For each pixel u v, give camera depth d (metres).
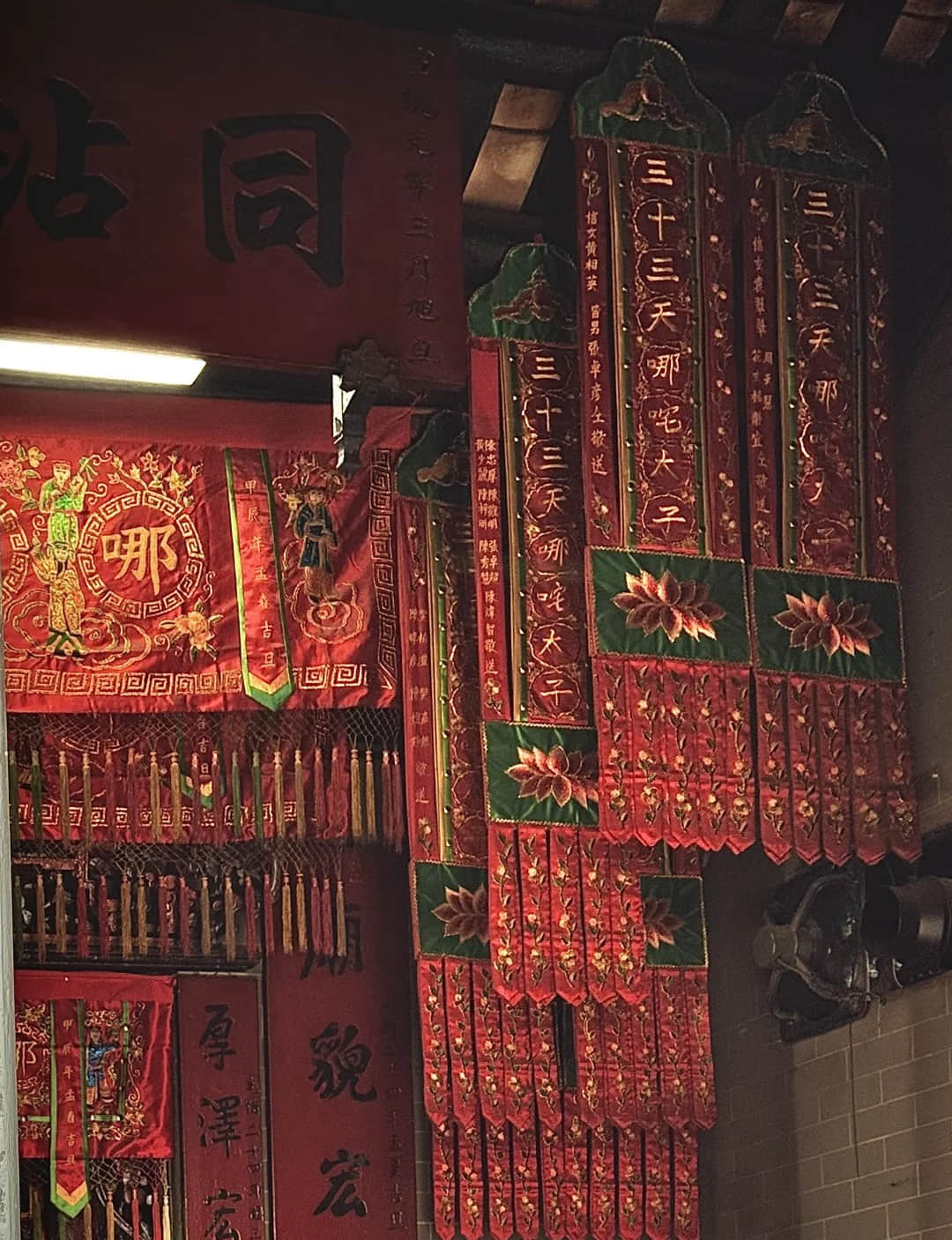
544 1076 6.48
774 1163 6.83
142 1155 6.54
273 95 5.44
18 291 5.09
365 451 6.50
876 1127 6.37
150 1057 6.63
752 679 5.89
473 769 6.45
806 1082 6.75
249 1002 6.73
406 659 6.46
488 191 6.43
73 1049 6.57
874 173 6.12
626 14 6.06
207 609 6.43
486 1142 6.57
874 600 6.02
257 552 6.48
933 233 6.29
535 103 6.15
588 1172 6.61
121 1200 6.54
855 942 6.38
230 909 6.75
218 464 6.52
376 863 6.88
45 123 5.21
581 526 6.12
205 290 5.26
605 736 5.75
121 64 5.31
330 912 6.79
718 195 5.99
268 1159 6.62
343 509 6.55
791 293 6.02
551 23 5.98
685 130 5.98
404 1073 6.78
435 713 6.46
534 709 6.11
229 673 6.40
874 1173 6.36
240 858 6.82
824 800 5.88
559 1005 6.64
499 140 6.27
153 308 5.20
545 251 6.21
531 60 5.98
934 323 6.36
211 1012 6.71
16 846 6.60
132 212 5.23
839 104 6.12
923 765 6.23
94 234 5.19
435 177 5.55
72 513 6.40
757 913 7.06
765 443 5.98
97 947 6.68
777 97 6.08
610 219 5.90
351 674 6.45
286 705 6.39
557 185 6.43
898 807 5.95
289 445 5.84
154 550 6.43
